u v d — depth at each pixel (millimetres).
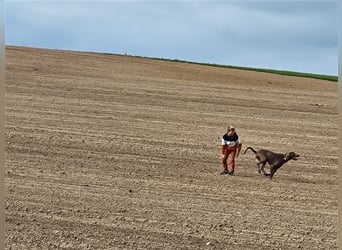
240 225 14641
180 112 33219
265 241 13500
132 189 17734
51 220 14203
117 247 12562
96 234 13367
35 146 23141
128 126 28516
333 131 30688
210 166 21672
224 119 32188
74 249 12320
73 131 26453
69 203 15781
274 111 35656
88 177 18953
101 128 27594
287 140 27953
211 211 15773
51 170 19594
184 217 15047
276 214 15914
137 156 22625
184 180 19281
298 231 14438
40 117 29016
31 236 12953
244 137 28000
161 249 12578
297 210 16469
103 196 16734
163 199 16750
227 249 12805
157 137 26438
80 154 22359
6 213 14516
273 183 19688
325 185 19859
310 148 26406
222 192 17984
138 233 13586
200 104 36094
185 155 23281
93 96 35812
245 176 20422
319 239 13859
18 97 33656
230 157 23312
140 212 15305
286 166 22594
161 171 20406
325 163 23500
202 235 13672
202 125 30125
